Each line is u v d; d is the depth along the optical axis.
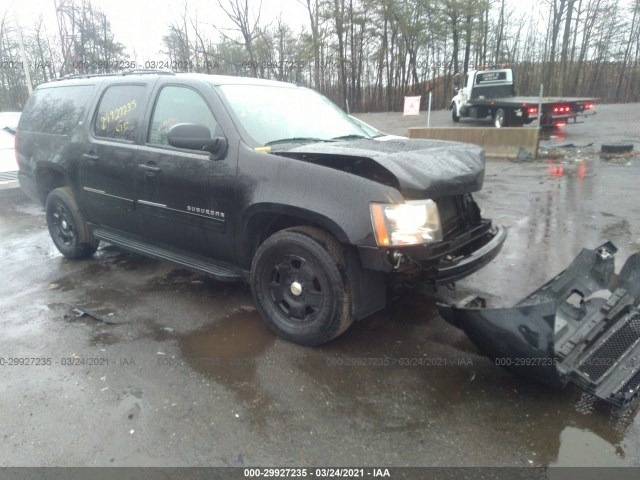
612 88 41.81
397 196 2.87
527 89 42.34
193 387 2.92
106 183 4.49
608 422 2.54
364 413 2.65
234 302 4.14
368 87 40.12
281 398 2.79
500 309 2.62
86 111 4.77
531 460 2.29
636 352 2.73
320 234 3.17
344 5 33.72
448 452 2.35
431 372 3.02
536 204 7.35
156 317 3.89
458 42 36.12
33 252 5.73
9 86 29.81
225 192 3.52
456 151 3.56
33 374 3.11
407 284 3.25
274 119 3.89
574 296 3.58
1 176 8.35
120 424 2.61
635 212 6.63
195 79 3.93
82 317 3.93
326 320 3.15
